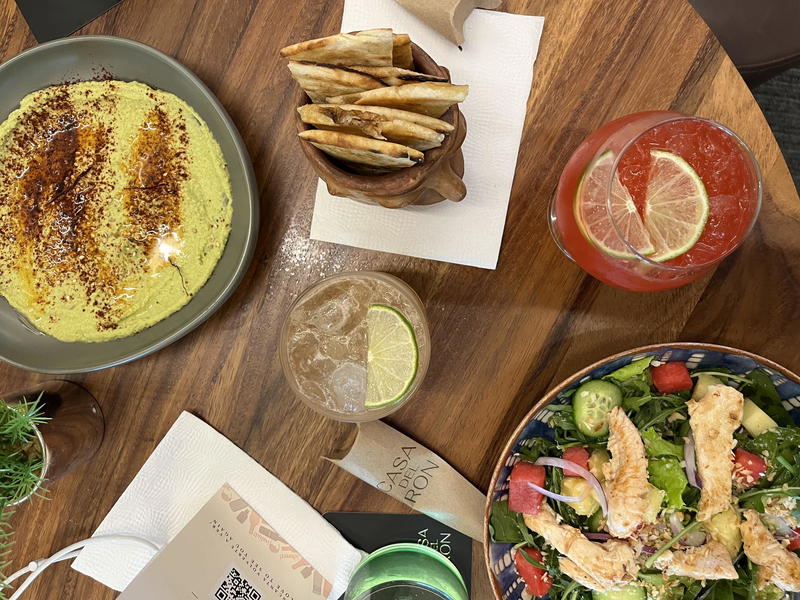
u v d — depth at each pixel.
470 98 0.33
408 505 0.35
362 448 0.34
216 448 0.37
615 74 0.33
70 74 0.36
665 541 0.33
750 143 0.32
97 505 0.38
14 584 0.38
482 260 0.34
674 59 0.32
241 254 0.33
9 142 0.37
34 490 0.33
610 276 0.30
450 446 0.35
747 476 0.32
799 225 0.32
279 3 0.35
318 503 0.36
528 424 0.31
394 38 0.25
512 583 0.34
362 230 0.35
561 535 0.33
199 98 0.34
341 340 0.34
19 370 0.38
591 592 0.35
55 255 0.37
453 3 0.31
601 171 0.28
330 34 0.34
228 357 0.36
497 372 0.35
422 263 0.35
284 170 0.35
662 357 0.32
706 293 0.33
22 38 0.37
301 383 0.34
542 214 0.34
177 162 0.36
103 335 0.36
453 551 0.36
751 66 0.41
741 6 0.40
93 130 0.37
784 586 0.31
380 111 0.24
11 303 0.37
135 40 0.35
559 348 0.34
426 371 0.33
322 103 0.27
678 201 0.27
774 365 0.29
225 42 0.35
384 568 0.35
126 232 0.36
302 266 0.36
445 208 0.34
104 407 0.37
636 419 0.34
